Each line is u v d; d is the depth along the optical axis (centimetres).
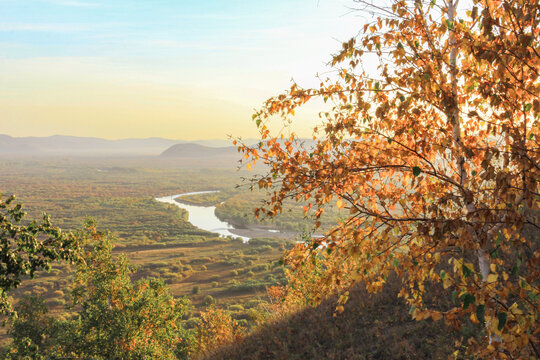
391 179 550
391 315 1062
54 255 1012
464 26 447
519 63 406
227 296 10194
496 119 477
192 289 11019
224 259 14562
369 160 498
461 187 441
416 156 513
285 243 16075
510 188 384
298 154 495
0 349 4091
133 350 2117
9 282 951
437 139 490
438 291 1010
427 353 852
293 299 1631
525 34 389
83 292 2298
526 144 439
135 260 15388
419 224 416
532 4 371
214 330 2727
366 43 471
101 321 2153
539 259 382
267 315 1914
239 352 1227
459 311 397
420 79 429
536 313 371
